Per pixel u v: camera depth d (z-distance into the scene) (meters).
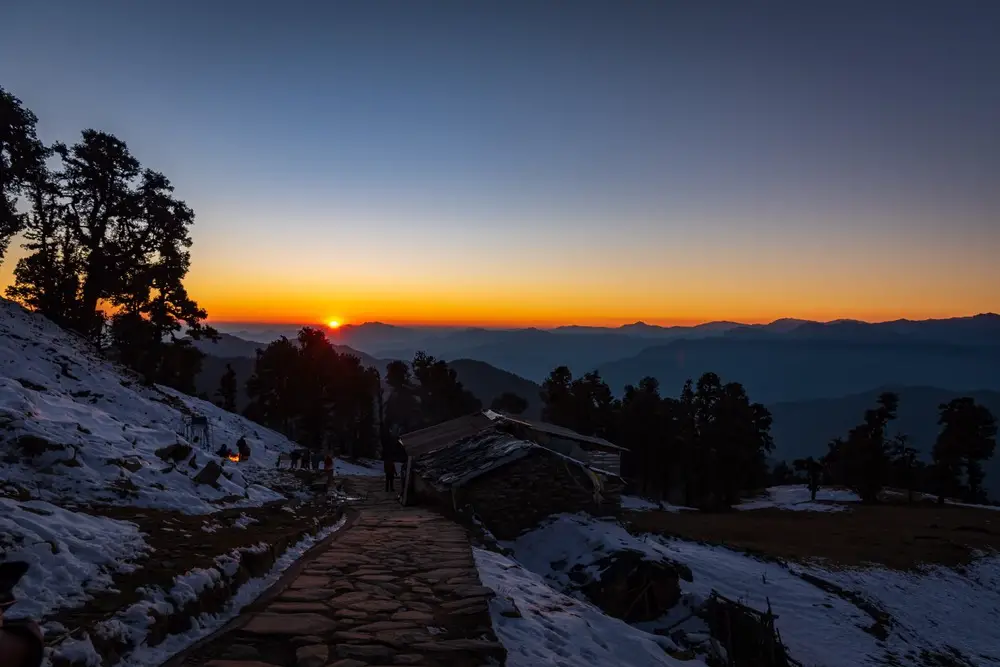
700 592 19.03
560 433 30.64
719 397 74.38
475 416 36.75
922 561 33.00
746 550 28.62
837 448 83.44
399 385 90.38
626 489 68.81
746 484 83.75
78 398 25.33
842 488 78.06
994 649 23.84
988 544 38.78
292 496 21.88
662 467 73.06
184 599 7.22
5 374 22.45
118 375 34.78
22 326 31.52
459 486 18.41
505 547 17.61
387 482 30.30
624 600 15.20
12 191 40.28
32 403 15.07
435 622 7.70
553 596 10.78
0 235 39.47
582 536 17.16
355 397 76.06
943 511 58.44
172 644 6.53
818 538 37.91
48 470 11.74
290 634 7.00
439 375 83.50
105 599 6.58
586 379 76.38
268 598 8.42
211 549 9.16
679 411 76.19
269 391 76.06
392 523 15.70
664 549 25.23
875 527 44.50
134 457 14.59
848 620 22.45
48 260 42.62
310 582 9.27
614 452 31.41
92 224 44.59
